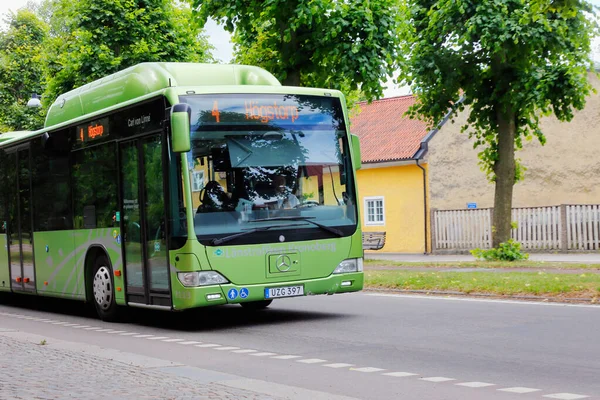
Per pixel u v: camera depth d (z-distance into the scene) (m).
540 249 33.41
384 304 14.91
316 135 12.90
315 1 20.73
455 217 36.22
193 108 12.15
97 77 29.28
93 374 8.15
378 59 22.12
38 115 44.59
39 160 16.45
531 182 38.91
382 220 39.75
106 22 29.80
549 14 23.67
